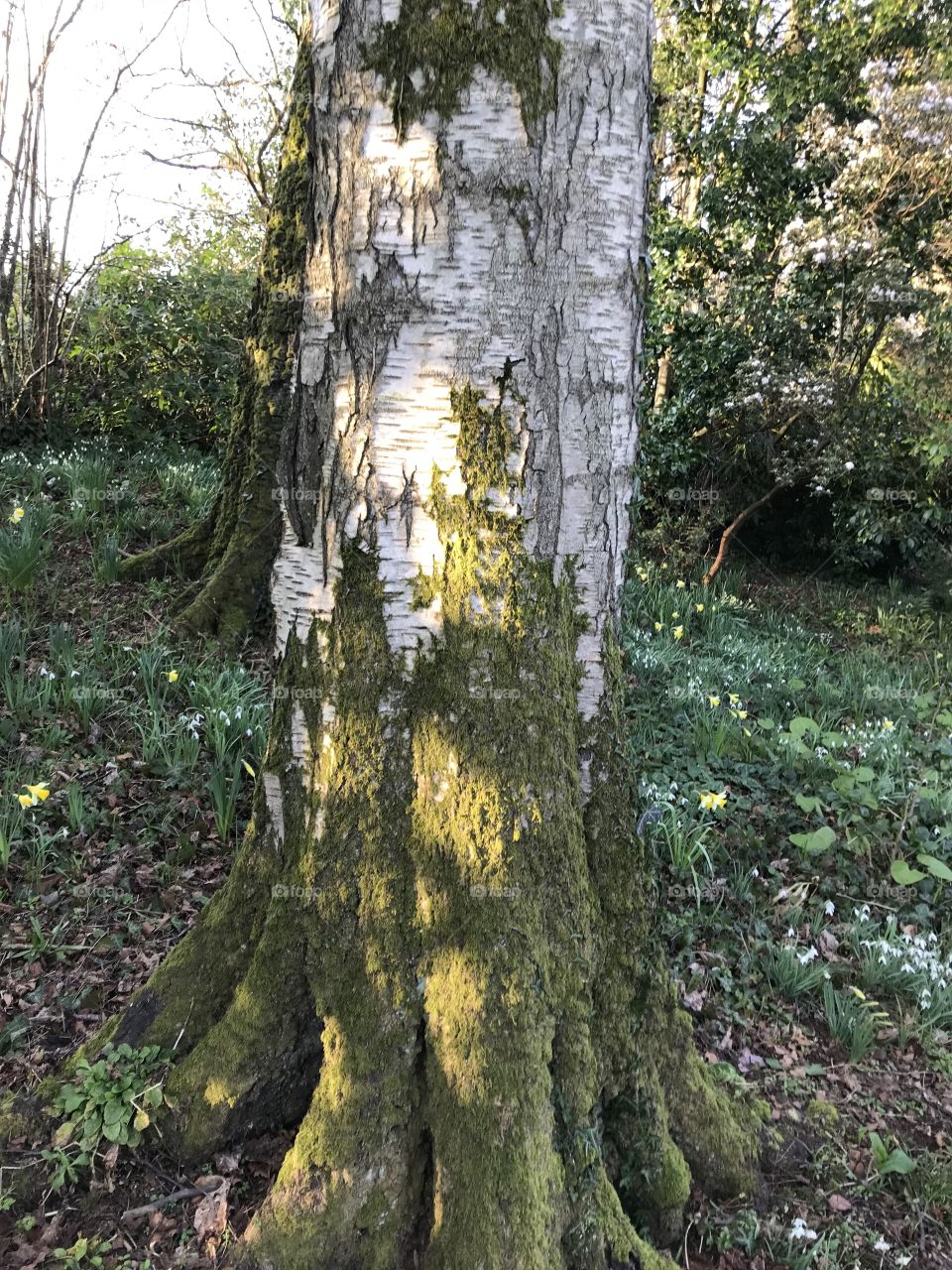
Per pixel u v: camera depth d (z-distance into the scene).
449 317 1.92
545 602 2.07
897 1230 2.37
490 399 1.96
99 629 4.81
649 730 5.07
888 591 9.57
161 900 3.25
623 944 2.27
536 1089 1.99
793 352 8.74
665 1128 2.29
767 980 3.33
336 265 1.98
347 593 2.09
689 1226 2.30
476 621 2.03
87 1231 2.06
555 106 1.88
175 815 3.70
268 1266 1.94
